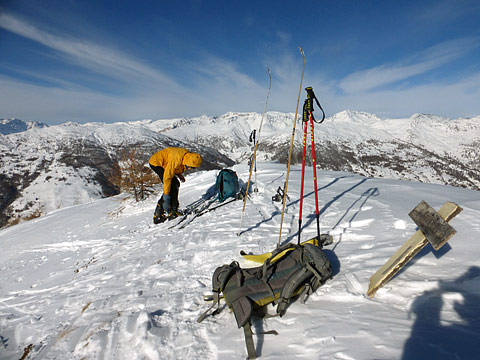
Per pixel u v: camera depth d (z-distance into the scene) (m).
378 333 1.80
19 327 3.31
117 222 10.41
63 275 5.63
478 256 2.48
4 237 12.91
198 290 3.17
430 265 2.50
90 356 2.30
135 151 13.70
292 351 1.87
